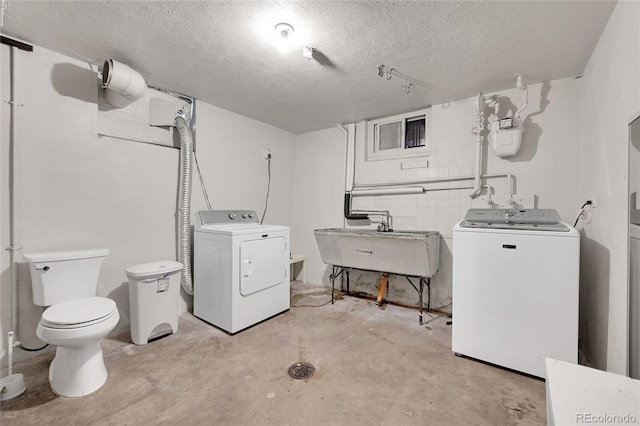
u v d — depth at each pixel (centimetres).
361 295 344
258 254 254
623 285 141
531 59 203
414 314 285
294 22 165
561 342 167
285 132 394
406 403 151
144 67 222
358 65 215
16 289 187
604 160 168
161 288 225
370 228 339
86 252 198
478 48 190
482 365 189
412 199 310
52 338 148
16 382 155
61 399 152
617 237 148
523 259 177
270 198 374
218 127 308
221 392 160
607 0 145
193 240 285
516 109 249
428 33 174
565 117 230
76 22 169
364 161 346
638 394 78
